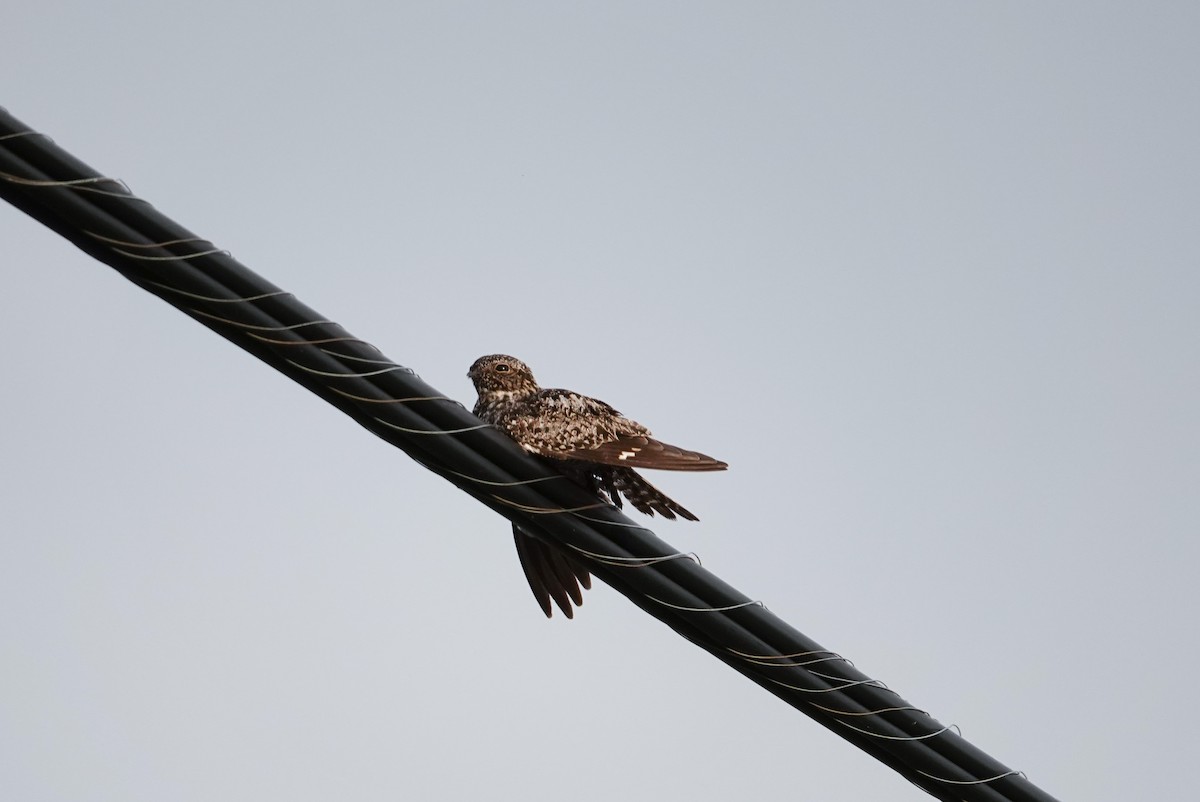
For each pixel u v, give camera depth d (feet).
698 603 37.29
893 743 38.63
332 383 34.58
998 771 39.29
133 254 32.45
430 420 35.63
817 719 38.75
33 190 31.53
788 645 37.65
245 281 33.53
